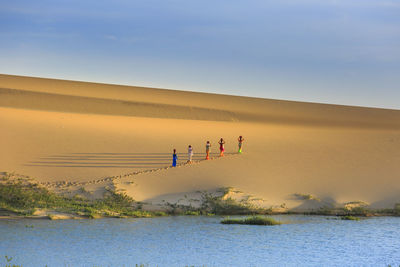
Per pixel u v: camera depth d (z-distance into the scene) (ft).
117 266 85.87
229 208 149.59
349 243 110.52
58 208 138.21
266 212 148.66
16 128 215.72
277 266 89.20
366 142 247.29
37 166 171.73
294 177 178.60
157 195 157.99
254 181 172.86
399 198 163.12
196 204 152.76
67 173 168.45
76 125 238.68
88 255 93.40
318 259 95.09
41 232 112.47
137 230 119.96
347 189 169.17
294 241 111.45
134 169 178.29
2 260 87.04
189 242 108.17
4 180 153.58
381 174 184.96
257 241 110.63
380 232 124.16
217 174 177.78
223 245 106.11
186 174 176.04
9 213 131.44
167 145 216.33
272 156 206.69
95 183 161.17
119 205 146.92
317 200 159.12
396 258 97.09
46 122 236.43
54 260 88.69
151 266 86.94
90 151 196.34
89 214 135.13
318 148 226.99
